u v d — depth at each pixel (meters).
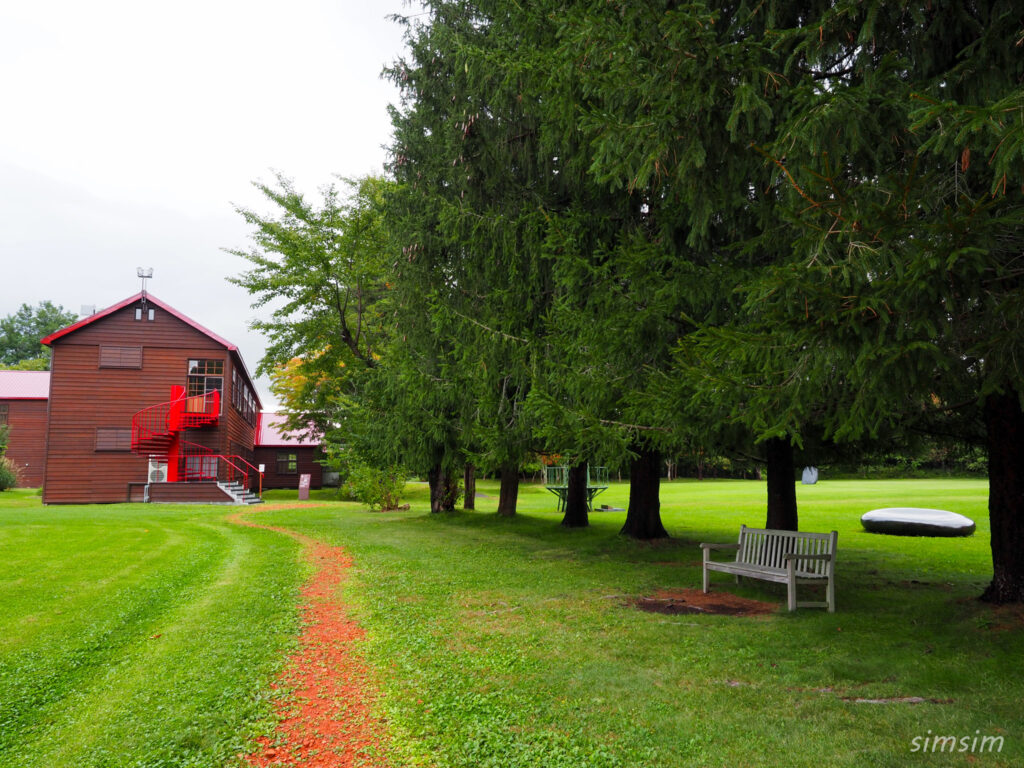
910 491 28.33
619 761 4.00
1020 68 4.42
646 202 9.14
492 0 9.73
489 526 18.08
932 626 6.72
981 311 4.34
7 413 36.31
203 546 13.60
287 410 37.34
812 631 6.71
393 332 15.61
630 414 7.09
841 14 4.46
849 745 4.07
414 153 13.45
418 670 5.86
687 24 4.64
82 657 6.31
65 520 17.61
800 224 4.11
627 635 6.77
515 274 10.52
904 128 4.83
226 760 4.29
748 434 8.02
